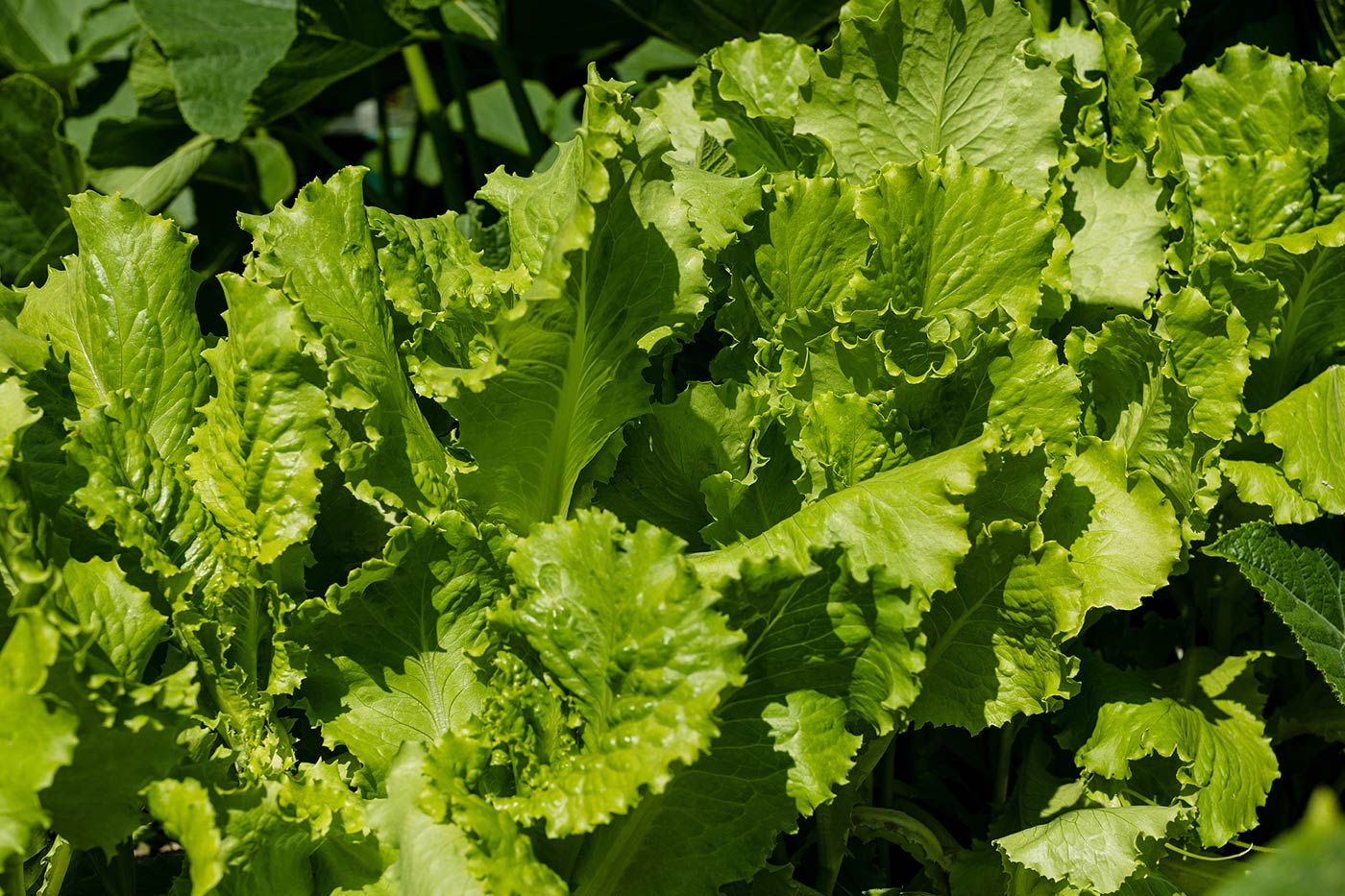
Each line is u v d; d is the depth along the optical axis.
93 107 3.02
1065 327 1.95
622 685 1.73
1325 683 2.01
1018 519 1.81
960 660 1.84
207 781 1.76
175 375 1.85
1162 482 1.88
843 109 1.93
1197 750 1.86
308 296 1.82
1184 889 1.92
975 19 1.90
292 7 2.45
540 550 1.75
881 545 1.76
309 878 1.79
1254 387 1.97
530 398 1.79
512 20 2.71
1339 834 1.07
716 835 1.78
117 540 1.82
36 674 1.68
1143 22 2.00
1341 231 1.90
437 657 1.81
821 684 1.77
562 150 1.88
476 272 1.89
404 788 1.75
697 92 1.98
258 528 1.80
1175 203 1.94
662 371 1.91
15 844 1.68
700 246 1.83
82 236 1.85
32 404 1.83
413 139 3.10
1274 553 1.89
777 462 1.84
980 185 1.85
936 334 1.83
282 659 1.80
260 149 2.89
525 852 1.73
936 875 1.91
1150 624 2.03
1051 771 1.97
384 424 1.81
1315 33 2.18
